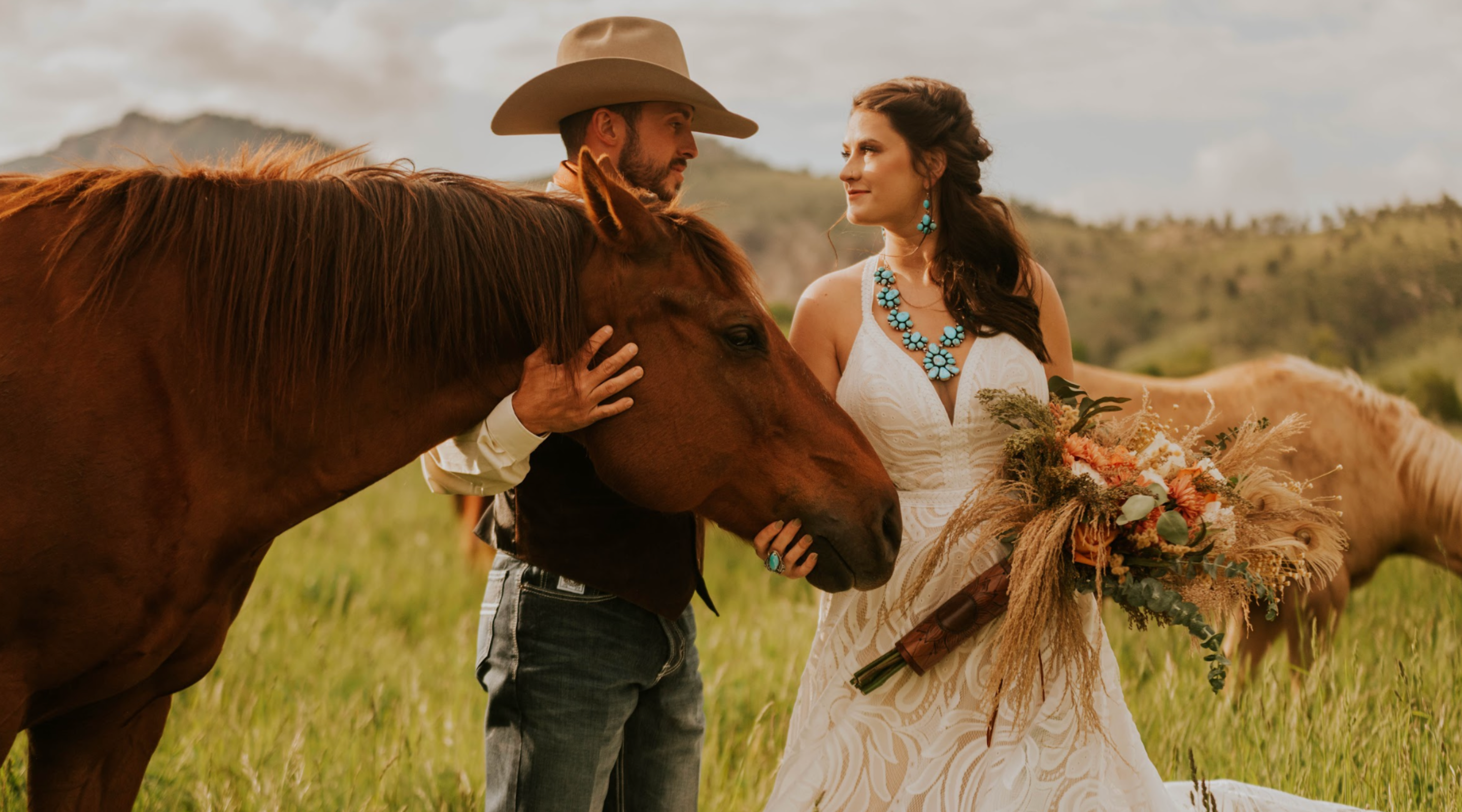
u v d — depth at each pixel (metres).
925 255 2.52
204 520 1.83
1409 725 2.90
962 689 2.26
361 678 4.36
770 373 1.96
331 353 1.85
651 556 2.07
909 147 2.42
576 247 1.95
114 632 1.78
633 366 1.92
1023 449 2.16
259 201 1.87
